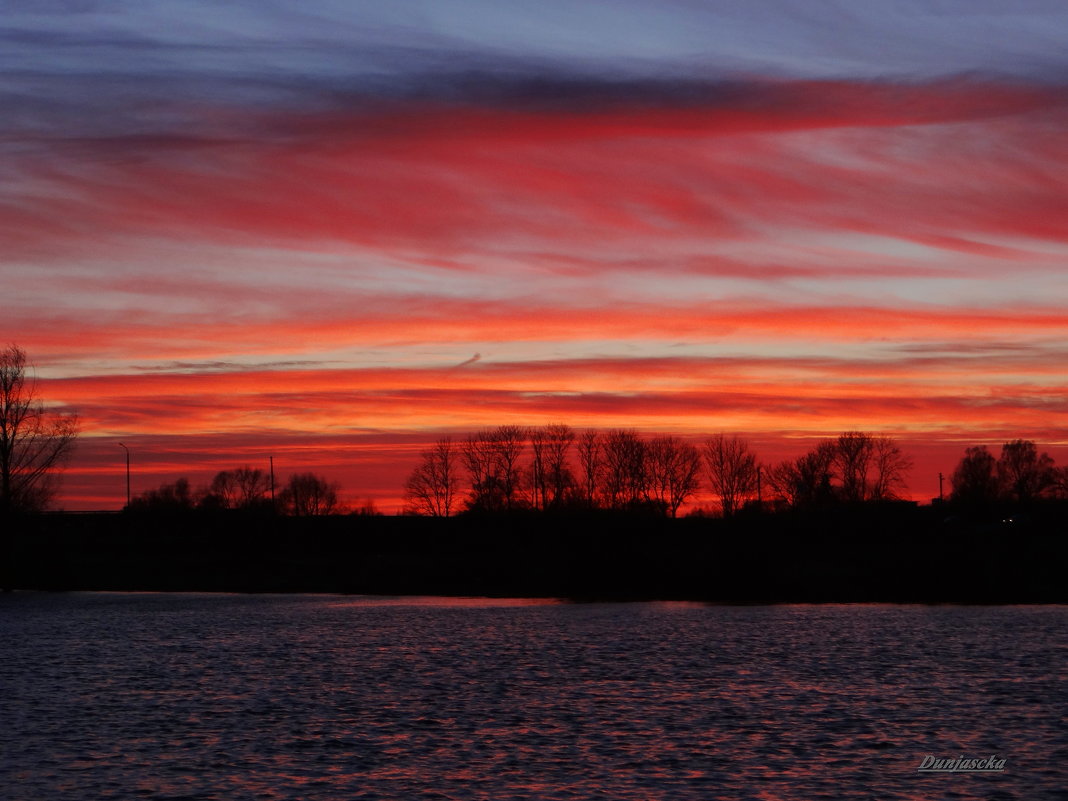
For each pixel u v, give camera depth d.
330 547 137.88
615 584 106.00
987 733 38.22
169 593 111.56
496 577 112.44
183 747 36.84
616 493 157.25
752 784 31.86
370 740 37.75
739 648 61.50
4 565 118.25
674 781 32.25
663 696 45.84
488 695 46.50
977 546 112.38
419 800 30.52
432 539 135.50
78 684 50.44
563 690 47.59
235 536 142.25
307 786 32.00
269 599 102.69
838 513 129.12
